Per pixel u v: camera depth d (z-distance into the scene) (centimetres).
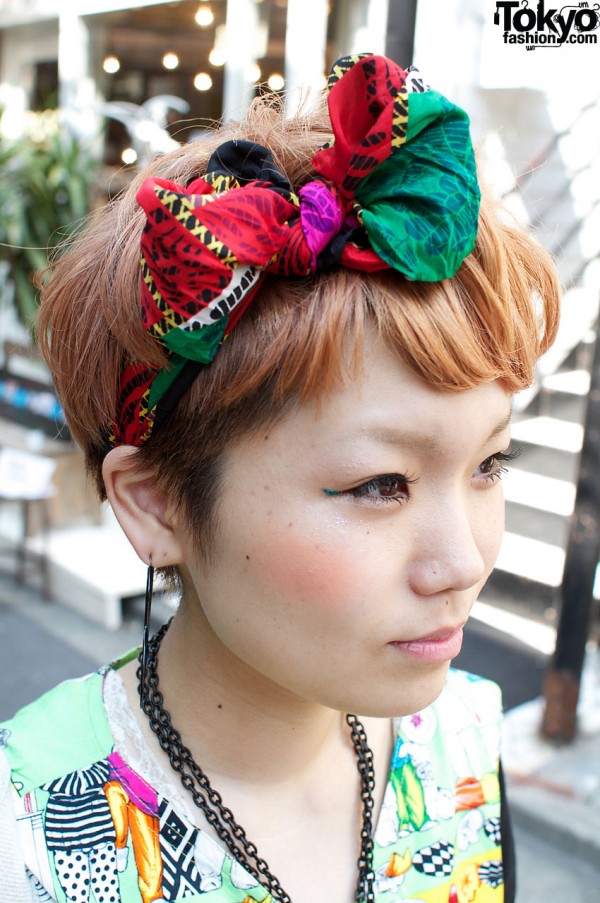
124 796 63
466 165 49
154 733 65
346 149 50
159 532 60
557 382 441
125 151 411
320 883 68
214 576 56
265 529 52
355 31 339
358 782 74
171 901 61
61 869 60
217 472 54
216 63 379
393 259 48
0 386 441
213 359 52
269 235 48
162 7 395
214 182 52
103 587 348
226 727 65
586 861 229
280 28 360
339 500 52
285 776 67
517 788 248
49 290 64
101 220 65
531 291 60
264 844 66
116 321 55
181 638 66
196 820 64
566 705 265
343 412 50
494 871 80
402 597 53
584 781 250
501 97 379
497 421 55
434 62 345
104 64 436
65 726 65
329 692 55
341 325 49
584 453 249
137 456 59
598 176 434
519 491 399
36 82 501
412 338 49
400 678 55
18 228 350
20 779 62
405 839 74
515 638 337
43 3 459
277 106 71
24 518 376
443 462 52
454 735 82
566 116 414
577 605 257
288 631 54
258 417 52
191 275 47
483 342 53
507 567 362
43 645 330
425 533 53
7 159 358
